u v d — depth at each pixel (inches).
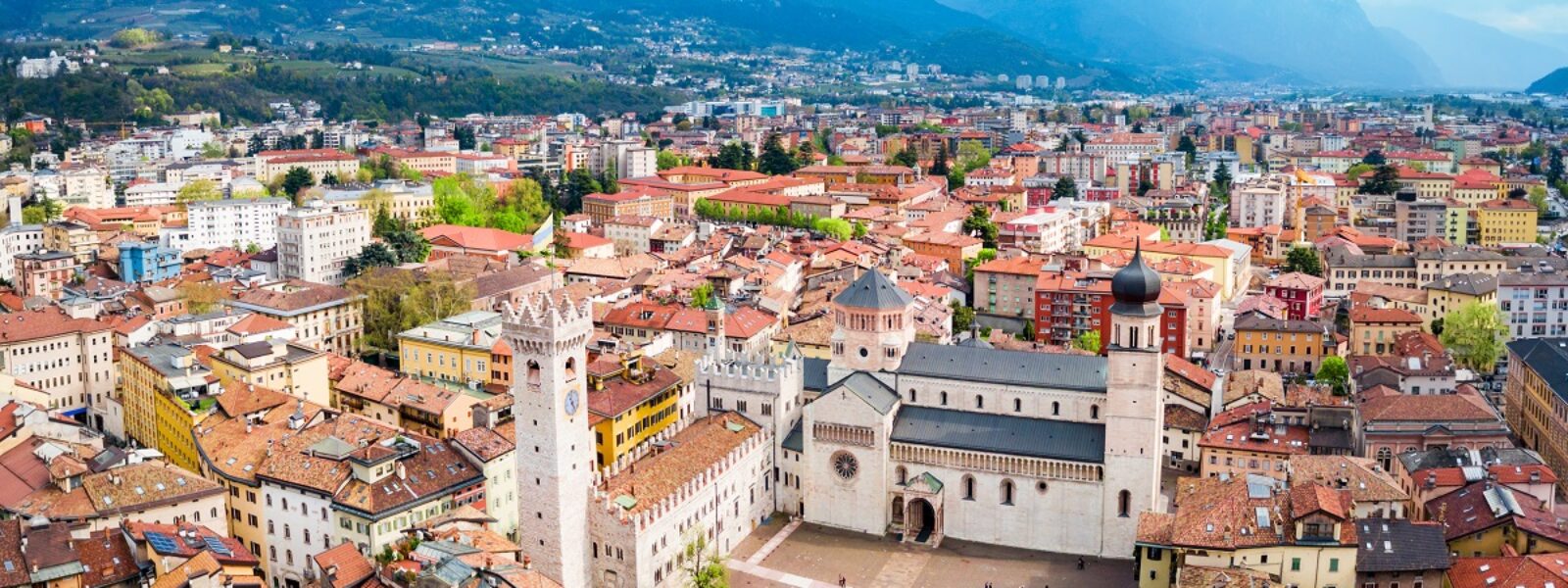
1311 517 6737.2
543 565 7263.8
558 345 6968.5
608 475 7869.1
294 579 7869.1
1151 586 7150.6
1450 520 7440.9
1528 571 6402.6
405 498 7514.8
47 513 7155.5
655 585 7396.7
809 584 7805.1
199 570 6338.6
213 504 7677.2
